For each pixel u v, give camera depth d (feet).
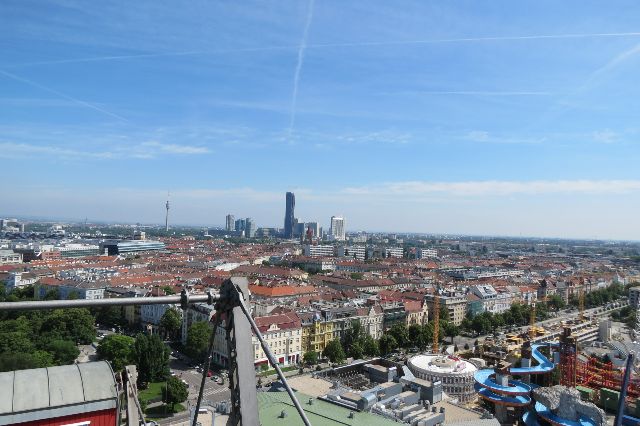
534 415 561.84
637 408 625.41
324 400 481.87
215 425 441.68
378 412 483.92
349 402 484.74
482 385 620.90
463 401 651.66
